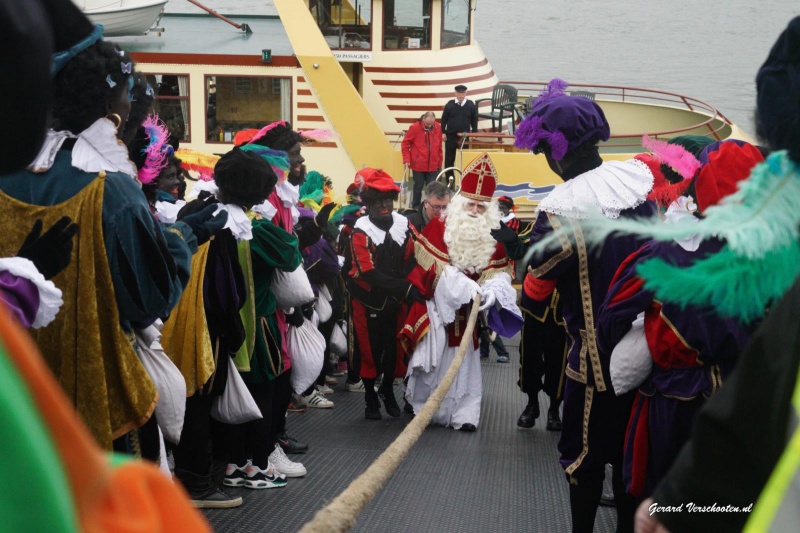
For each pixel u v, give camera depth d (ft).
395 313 24.27
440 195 25.48
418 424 9.29
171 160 17.25
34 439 2.04
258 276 17.08
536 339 23.35
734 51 210.79
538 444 22.41
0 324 2.10
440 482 19.02
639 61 195.83
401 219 24.38
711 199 11.09
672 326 11.11
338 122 38.88
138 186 10.59
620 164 13.71
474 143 43.19
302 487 18.22
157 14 39.60
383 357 24.39
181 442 16.19
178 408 11.84
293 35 38.45
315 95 38.60
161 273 10.49
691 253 11.07
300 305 17.67
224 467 19.24
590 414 13.20
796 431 3.93
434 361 23.70
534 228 13.79
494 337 32.96
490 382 30.09
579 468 13.33
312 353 19.22
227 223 15.38
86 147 10.21
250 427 18.57
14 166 2.76
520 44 222.28
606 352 12.00
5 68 2.57
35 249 9.65
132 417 10.66
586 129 13.41
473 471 19.89
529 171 40.37
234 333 15.72
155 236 10.48
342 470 19.53
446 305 23.36
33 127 2.69
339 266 23.88
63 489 2.07
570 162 13.75
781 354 4.42
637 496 12.03
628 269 11.84
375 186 24.00
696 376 11.25
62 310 10.08
